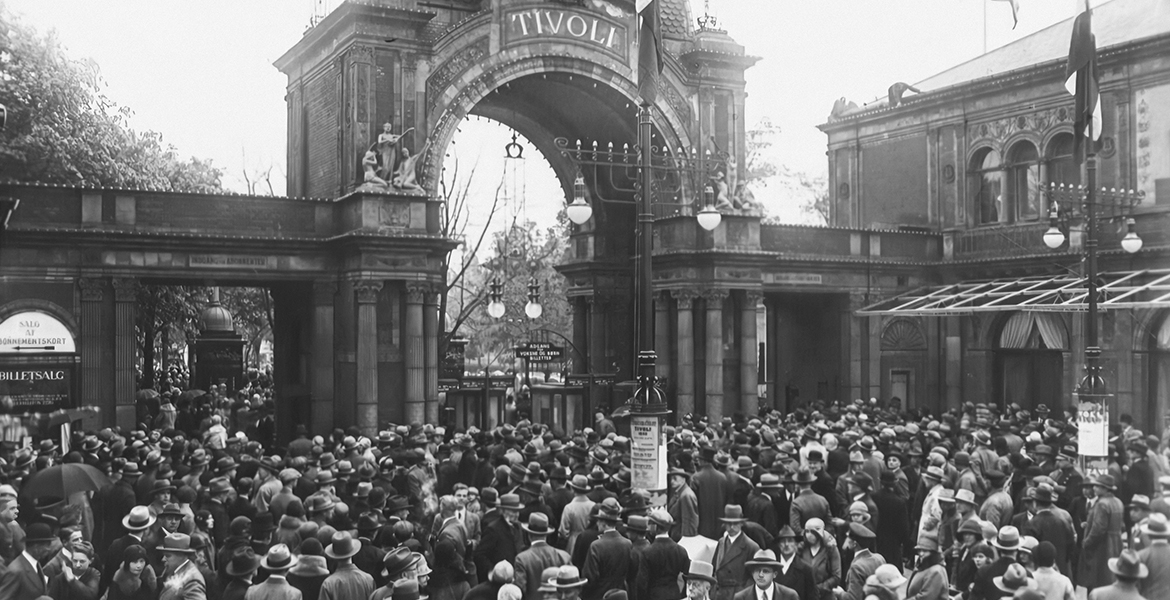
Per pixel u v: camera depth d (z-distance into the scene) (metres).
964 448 18.34
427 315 29.91
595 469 15.84
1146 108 32.03
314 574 10.80
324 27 30.92
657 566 11.34
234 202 28.94
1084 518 15.31
